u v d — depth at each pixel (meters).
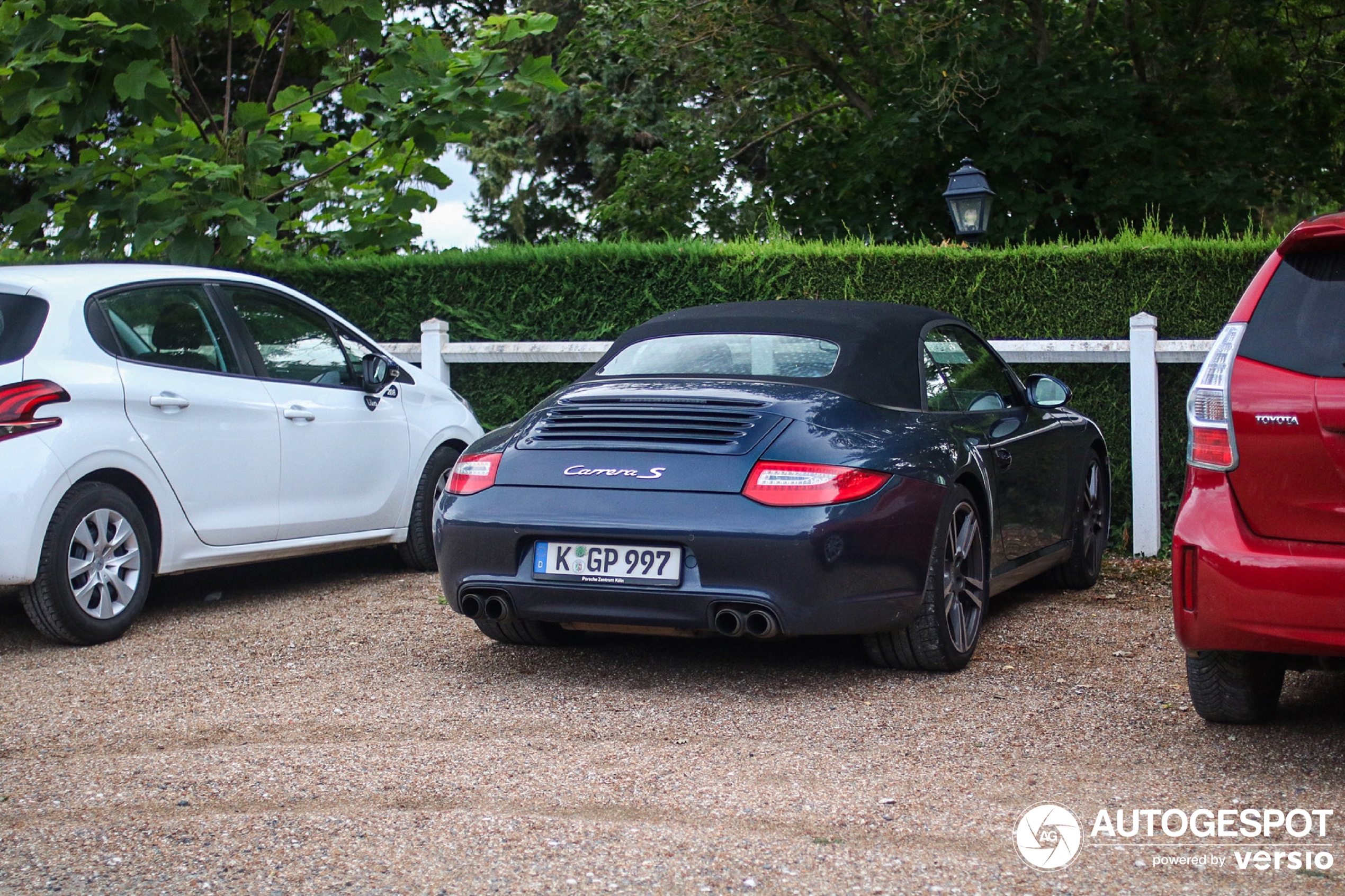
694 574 4.44
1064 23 16.23
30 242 10.03
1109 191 15.38
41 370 5.46
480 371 8.84
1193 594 3.69
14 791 3.63
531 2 25.28
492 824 3.28
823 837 3.19
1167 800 3.46
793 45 17.94
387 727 4.27
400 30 9.91
